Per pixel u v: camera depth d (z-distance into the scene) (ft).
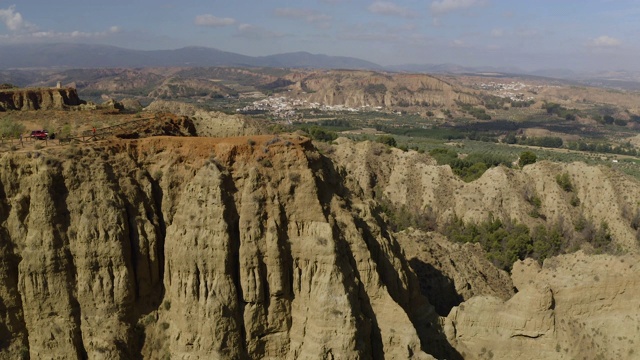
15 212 125.80
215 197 130.93
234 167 139.44
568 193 361.10
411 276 166.50
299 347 132.36
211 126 210.59
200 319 126.82
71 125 164.35
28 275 123.34
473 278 219.61
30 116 176.86
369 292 141.79
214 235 128.88
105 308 127.54
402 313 140.26
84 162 132.36
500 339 158.92
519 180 368.48
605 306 162.50
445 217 354.33
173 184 141.18
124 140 144.46
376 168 398.83
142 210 135.64
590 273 167.22
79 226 127.13
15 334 125.39
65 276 125.80
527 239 312.29
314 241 134.00
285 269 134.21
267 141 144.05
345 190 165.37
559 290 163.73
